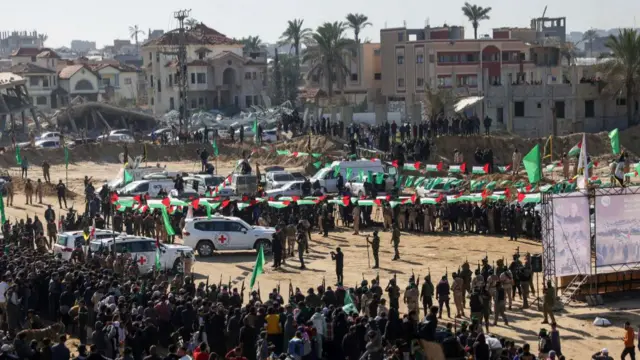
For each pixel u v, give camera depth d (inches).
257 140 3560.5
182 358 887.7
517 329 1325.0
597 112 3604.8
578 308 1459.2
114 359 1023.0
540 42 4960.6
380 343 965.2
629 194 1497.3
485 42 4741.6
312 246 1952.5
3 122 4340.6
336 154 3122.5
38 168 3400.6
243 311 1091.3
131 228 1961.1
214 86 5231.3
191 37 5285.4
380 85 5349.4
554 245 1459.2
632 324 1363.2
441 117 3326.8
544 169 2768.2
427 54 4830.2
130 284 1243.8
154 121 4660.4
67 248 1662.2
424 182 2470.5
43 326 1236.5
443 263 1752.0
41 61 6589.6
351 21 5861.2
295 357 981.8
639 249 1507.1
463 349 1000.9
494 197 2063.2
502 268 1421.0
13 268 1344.7
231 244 1830.7
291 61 6018.7
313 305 1185.4
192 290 1294.3
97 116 4522.6
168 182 2383.1
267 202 2046.0
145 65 5526.6
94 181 3024.1
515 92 3644.2
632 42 3508.9
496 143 3174.2
